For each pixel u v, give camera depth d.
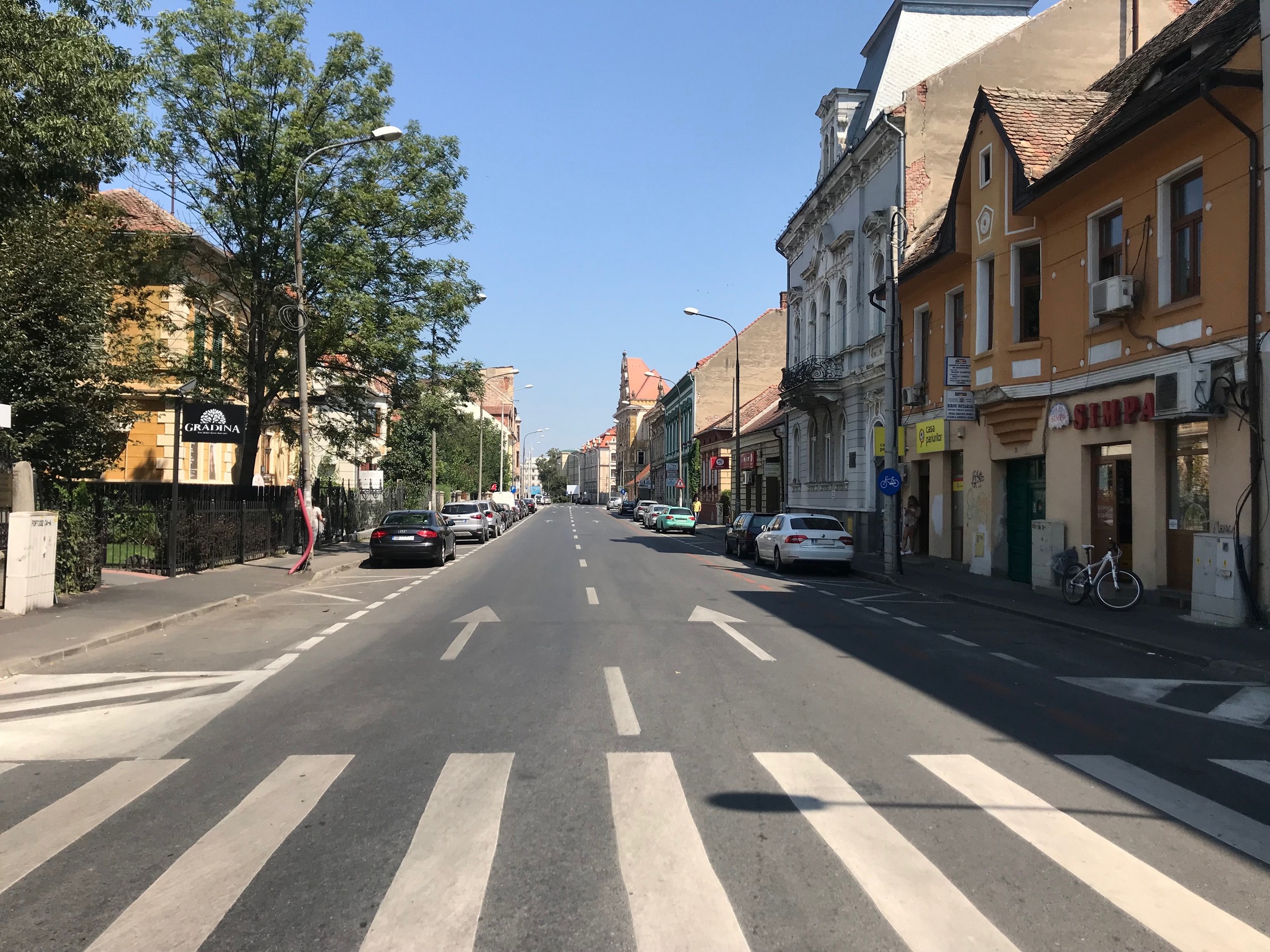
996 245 17.64
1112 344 14.52
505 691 7.67
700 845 4.26
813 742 6.09
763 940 3.36
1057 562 14.09
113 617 11.70
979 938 3.38
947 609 14.11
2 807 4.85
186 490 19.06
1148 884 3.88
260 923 3.49
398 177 23.77
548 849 4.21
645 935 3.39
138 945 3.32
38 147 12.55
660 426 90.44
